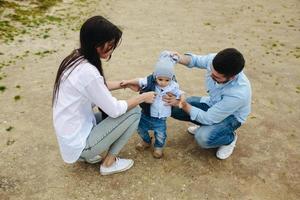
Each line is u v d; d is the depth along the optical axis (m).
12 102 4.67
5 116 4.38
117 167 3.55
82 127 3.13
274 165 3.80
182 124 4.36
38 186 3.41
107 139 3.25
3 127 4.19
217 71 3.17
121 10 8.59
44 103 4.69
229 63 3.08
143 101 3.31
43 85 5.11
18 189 3.37
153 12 8.59
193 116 3.59
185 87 5.26
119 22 7.81
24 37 6.65
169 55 3.65
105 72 5.56
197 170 3.68
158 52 6.40
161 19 8.15
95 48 2.87
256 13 8.84
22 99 4.74
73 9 8.36
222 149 3.80
